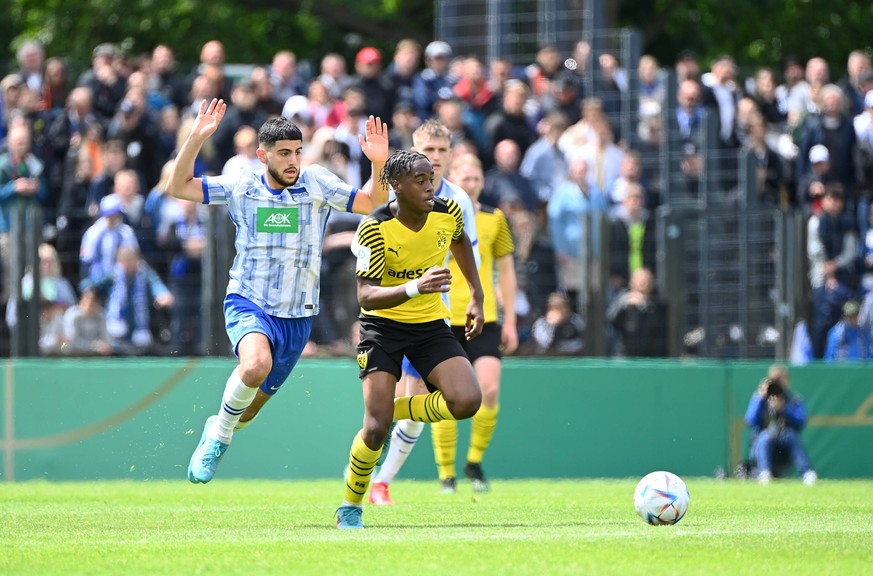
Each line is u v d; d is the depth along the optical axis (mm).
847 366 49062
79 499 35250
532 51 73750
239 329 27969
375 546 23250
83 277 48281
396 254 26469
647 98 64188
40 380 45344
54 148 54906
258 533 25859
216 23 101000
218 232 47125
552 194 55281
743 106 60312
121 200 50250
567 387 47625
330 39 107625
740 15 103625
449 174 41062
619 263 50312
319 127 58812
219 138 55969
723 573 19938
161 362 45781
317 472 45906
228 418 28219
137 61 64438
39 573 20109
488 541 24078
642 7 104562
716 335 49844
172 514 30453
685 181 58781
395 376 26594
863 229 51031
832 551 22641
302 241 28359
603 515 29875
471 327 27828
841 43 105125
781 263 49406
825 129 57125
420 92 62281
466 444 46812
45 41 97250
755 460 47750
